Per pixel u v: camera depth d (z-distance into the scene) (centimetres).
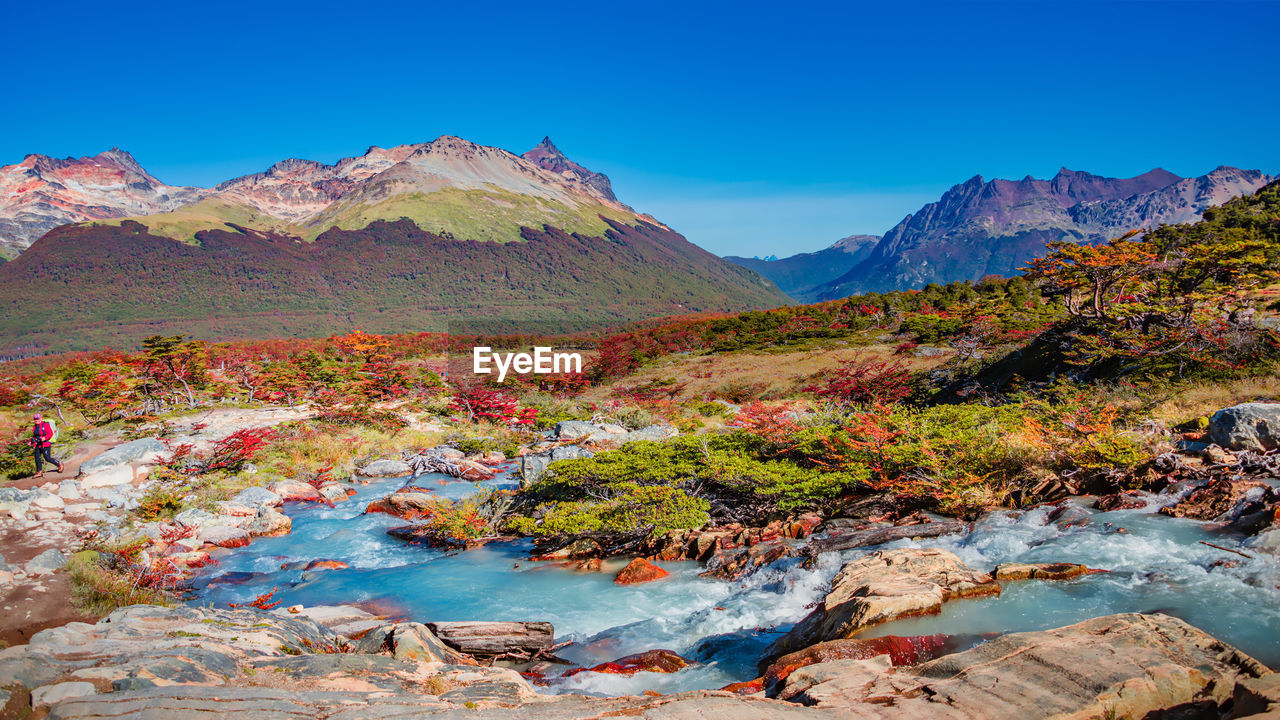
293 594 954
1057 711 359
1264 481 796
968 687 396
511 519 1333
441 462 2008
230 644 534
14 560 890
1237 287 1952
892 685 415
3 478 1538
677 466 1315
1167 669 399
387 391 3172
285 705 387
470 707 409
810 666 466
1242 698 357
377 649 618
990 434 1193
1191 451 969
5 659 425
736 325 7100
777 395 3803
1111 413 1118
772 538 1045
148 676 417
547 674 628
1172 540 702
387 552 1209
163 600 830
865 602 579
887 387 2858
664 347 6856
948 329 4350
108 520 1204
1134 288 2222
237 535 1271
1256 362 1532
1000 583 652
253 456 1888
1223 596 557
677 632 723
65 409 3036
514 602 886
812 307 7344
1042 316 3222
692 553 1049
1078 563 681
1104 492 934
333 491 1675
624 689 570
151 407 2867
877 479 1161
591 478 1359
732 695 440
